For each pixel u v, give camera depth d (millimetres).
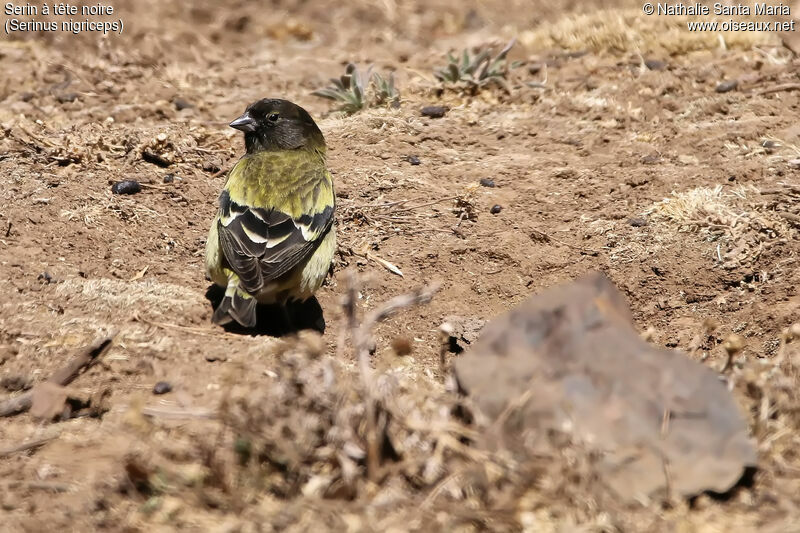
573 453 7250
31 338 9969
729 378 8469
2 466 7945
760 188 13383
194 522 7055
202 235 12703
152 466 7445
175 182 13617
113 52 18500
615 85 16812
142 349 9852
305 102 17312
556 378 7789
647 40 18375
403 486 7289
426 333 11625
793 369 8766
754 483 7613
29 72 17391
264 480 7328
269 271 10609
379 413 7367
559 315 8141
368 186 13938
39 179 13164
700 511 7328
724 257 12336
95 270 11617
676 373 7840
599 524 6934
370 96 16469
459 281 12398
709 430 7594
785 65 17109
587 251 12742
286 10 22812
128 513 7211
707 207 13016
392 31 21922
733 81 16547
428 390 9086
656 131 15367
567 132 15523
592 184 13992
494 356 7992
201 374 9469
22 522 7125
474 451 7258
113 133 14461
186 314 10820
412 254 12727
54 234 12094
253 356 9859
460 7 23328
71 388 9234
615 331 8078
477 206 13602
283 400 7387
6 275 11125
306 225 11164
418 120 15836
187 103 16656
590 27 19141
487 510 6953
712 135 14992
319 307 11977
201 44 20172
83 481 7664
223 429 7574
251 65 19234
